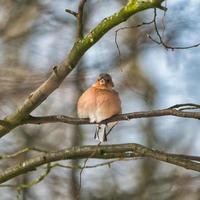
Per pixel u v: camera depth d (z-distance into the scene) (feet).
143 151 24.68
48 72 42.98
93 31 21.59
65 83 45.62
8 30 47.39
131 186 50.37
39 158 25.48
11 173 25.66
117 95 29.27
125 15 20.93
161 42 22.84
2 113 42.06
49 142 50.65
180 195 47.80
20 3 48.14
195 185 47.78
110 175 50.98
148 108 49.62
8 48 47.01
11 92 42.06
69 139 50.96
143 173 50.49
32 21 48.24
